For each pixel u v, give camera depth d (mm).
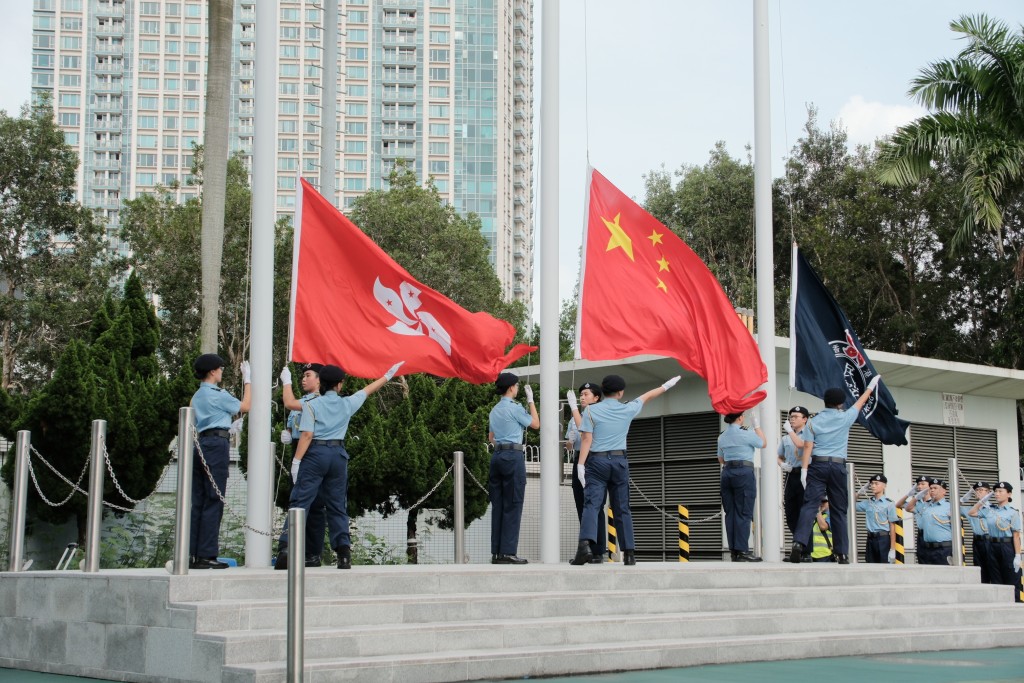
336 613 8820
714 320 13852
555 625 9484
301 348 10953
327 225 11250
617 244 13648
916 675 9023
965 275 36719
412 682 8078
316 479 10508
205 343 21578
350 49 114812
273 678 7453
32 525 16109
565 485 22594
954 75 23547
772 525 14695
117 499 16469
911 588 13172
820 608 12047
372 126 113688
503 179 113125
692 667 9664
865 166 39500
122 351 18359
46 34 116375
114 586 9000
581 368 20828
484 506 19891
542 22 13633
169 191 43469
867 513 17844
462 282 40188
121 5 117250
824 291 15859
